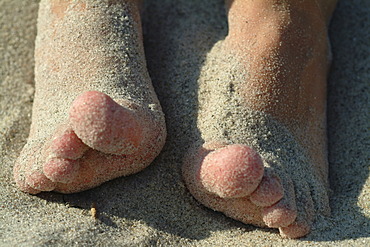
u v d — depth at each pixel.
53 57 0.72
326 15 0.76
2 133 0.73
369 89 0.76
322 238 0.67
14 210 0.67
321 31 0.75
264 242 0.67
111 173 0.68
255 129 0.69
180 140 0.70
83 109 0.65
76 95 0.69
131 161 0.68
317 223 0.68
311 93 0.72
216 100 0.71
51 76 0.71
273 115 0.70
